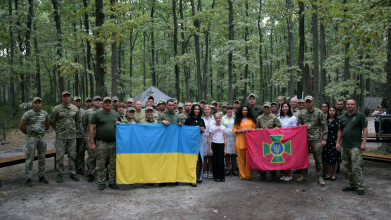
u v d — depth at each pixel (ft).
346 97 56.65
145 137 18.51
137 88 81.15
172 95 106.83
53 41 47.24
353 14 24.25
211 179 20.66
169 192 16.99
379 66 65.31
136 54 80.94
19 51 53.11
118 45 72.54
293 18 36.94
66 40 31.81
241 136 20.53
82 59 68.33
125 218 12.59
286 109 20.57
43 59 53.98
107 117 17.87
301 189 17.40
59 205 14.26
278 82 44.62
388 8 22.57
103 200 15.21
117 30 29.58
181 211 13.57
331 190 17.08
